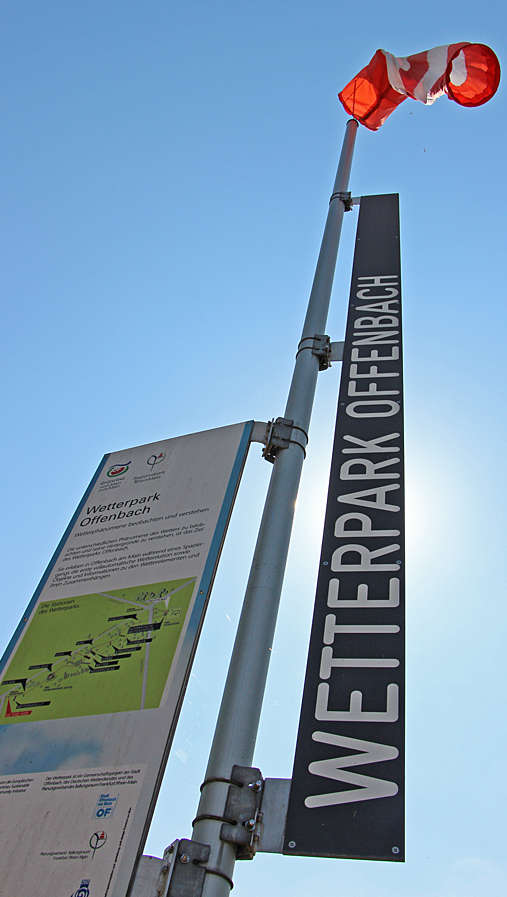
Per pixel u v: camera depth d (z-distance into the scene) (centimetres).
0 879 427
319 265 837
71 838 433
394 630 499
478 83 1022
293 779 434
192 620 526
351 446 641
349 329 764
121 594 575
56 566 630
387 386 692
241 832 411
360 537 563
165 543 599
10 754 496
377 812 412
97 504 675
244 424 671
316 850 402
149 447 715
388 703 461
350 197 954
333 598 526
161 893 390
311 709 468
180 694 482
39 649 562
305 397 680
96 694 510
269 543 554
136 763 455
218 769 435
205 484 634
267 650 493
